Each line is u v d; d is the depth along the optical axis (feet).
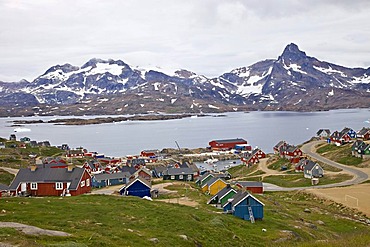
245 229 166.30
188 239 124.88
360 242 110.52
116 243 107.65
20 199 167.53
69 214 141.28
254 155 541.75
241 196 198.90
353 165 421.18
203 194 293.23
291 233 165.17
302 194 309.01
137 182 273.33
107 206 166.61
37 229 107.96
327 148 540.11
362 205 257.96
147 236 121.29
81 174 249.34
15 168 454.81
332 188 318.86
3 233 99.66
